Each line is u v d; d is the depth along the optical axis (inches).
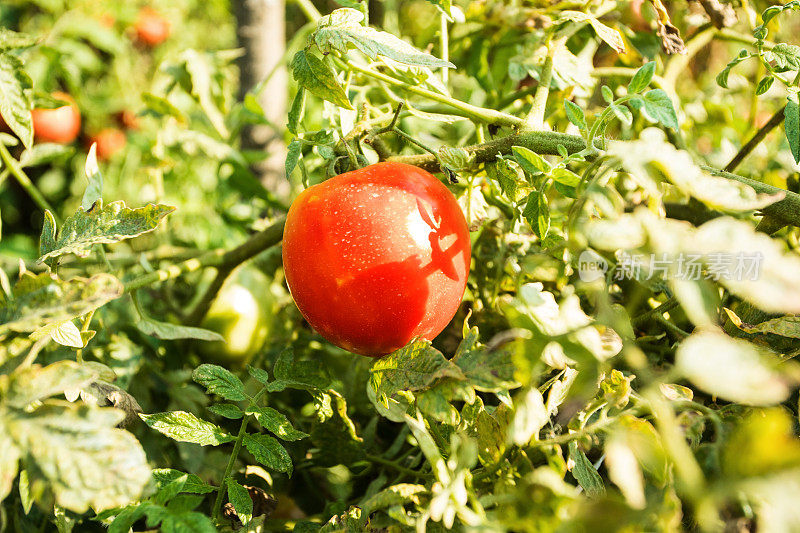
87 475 17.0
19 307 18.0
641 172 17.4
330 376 21.3
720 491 15.8
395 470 21.9
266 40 30.4
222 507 21.2
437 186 19.7
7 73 20.3
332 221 19.0
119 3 58.6
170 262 29.3
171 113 28.1
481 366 17.8
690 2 24.7
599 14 23.6
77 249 19.4
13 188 46.9
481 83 27.1
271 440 19.7
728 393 16.4
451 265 19.3
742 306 20.4
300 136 22.0
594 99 27.6
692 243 17.0
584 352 17.3
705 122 28.5
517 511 16.8
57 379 17.5
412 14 43.4
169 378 24.8
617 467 16.5
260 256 27.2
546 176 19.6
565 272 20.1
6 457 17.0
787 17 28.2
